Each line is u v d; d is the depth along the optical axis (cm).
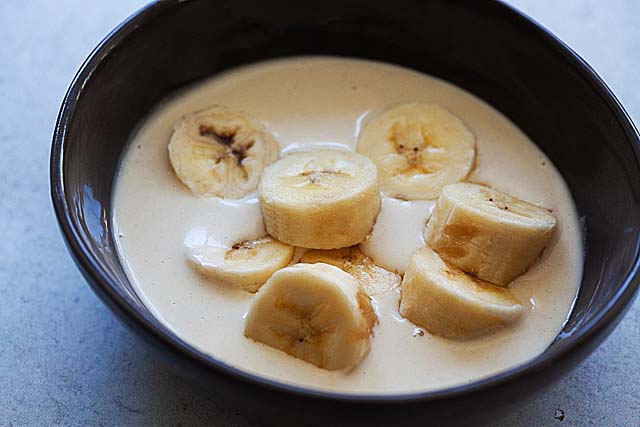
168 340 30
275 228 35
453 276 34
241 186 38
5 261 38
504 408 30
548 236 36
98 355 36
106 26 45
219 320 34
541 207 37
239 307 35
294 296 32
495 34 38
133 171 38
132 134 38
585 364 36
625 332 37
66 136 34
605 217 36
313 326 33
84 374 36
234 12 39
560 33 45
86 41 45
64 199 33
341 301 32
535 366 30
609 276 34
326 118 40
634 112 43
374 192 36
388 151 38
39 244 39
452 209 35
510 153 39
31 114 42
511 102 39
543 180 38
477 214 35
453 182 38
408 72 40
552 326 35
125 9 46
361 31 40
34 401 35
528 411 35
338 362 33
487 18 38
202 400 35
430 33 39
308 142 39
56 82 43
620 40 45
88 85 36
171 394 35
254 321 33
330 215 35
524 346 34
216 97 40
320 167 36
